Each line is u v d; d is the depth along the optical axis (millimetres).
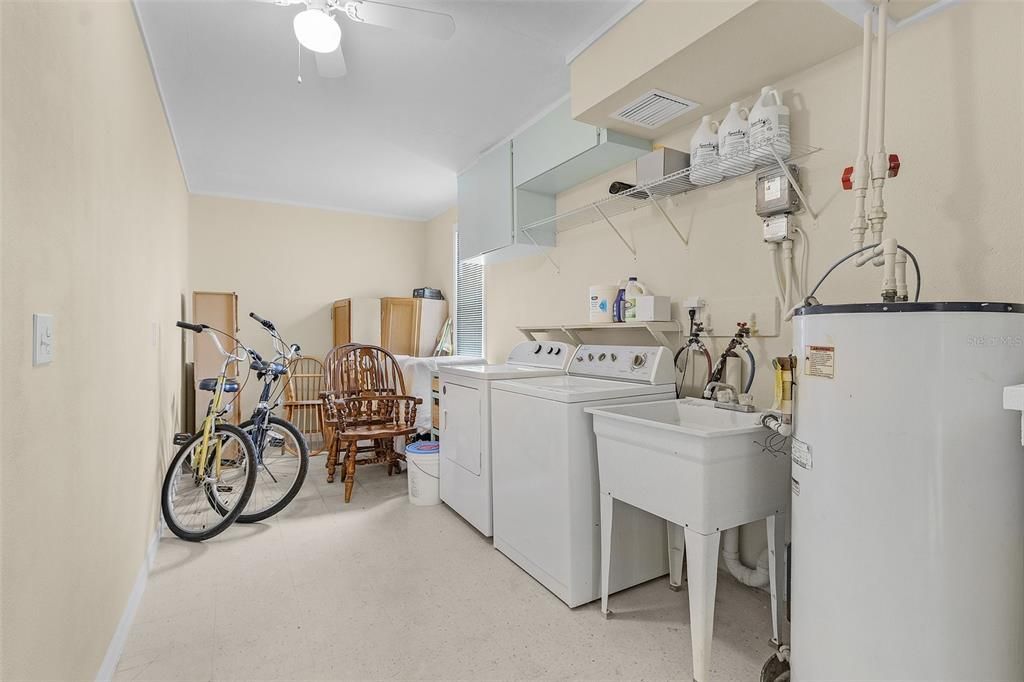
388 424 3486
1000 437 1030
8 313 895
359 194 4691
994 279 1410
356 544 2484
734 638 1743
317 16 1688
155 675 1543
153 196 2463
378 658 1627
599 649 1673
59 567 1142
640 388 2094
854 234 1436
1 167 868
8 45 898
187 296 4277
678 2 1771
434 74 2527
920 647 1055
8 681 893
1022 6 1357
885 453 1077
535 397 2092
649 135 2486
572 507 1911
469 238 3688
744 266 2090
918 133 1562
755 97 2068
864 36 1426
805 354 1234
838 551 1146
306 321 5047
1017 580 1054
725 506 1531
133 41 1964
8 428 893
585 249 2992
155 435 2467
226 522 2514
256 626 1798
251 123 3096
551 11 2029
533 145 2924
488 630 1776
